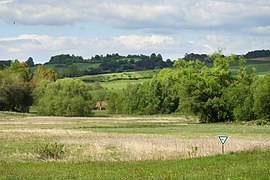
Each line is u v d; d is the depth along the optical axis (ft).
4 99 417.90
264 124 277.23
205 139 148.36
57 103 398.21
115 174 68.74
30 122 288.30
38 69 549.13
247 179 58.13
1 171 74.43
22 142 142.00
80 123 283.18
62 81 418.72
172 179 60.95
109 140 144.05
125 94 468.75
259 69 615.57
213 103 304.50
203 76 314.35
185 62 323.16
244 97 301.22
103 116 409.49
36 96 432.66
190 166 77.66
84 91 416.05
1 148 122.72
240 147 111.75
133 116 410.31
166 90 450.30
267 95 279.90
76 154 108.17
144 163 86.02
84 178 64.13
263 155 91.81
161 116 408.67
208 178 60.49
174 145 121.49
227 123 296.51
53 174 69.92
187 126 263.29
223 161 83.46
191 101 309.83
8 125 257.34
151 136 170.91
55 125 261.03
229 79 320.91
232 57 318.45
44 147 111.86
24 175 68.85
